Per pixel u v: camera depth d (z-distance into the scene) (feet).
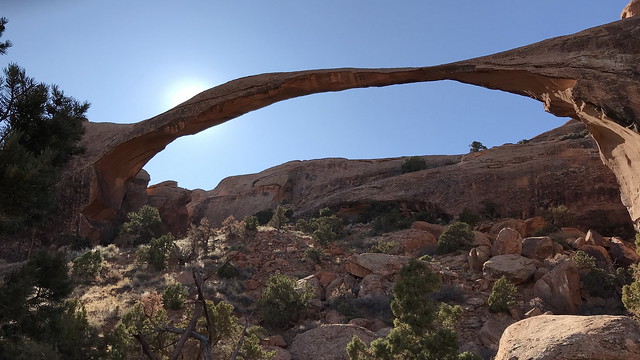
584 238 116.16
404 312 38.01
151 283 79.71
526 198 155.02
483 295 76.59
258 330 55.26
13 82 30.30
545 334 16.57
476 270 88.74
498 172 165.37
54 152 26.86
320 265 99.86
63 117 32.78
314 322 69.82
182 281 80.69
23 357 28.37
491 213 156.25
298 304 72.43
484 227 132.67
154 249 91.30
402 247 114.52
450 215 162.09
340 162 253.85
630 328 15.40
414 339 36.50
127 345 39.93
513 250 91.86
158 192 175.32
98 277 81.56
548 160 160.56
